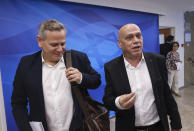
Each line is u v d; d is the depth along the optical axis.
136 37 1.01
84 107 0.90
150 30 3.80
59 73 0.94
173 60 4.12
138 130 1.09
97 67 2.91
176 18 4.58
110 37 3.07
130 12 3.36
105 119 0.95
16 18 2.09
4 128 1.51
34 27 2.24
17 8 2.09
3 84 2.03
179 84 4.93
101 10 2.90
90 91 2.84
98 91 2.95
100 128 0.90
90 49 2.81
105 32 2.99
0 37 1.99
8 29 2.04
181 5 4.26
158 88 1.07
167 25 4.36
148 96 1.07
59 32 0.81
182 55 4.89
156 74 1.07
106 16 2.98
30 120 0.93
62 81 0.94
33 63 0.94
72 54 0.98
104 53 3.01
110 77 1.11
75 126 0.90
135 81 1.08
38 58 0.95
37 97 0.89
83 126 0.92
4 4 1.99
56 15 2.42
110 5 2.96
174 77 4.27
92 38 2.82
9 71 2.07
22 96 0.95
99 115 0.92
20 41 2.14
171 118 1.13
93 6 2.79
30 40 2.22
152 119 1.09
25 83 0.91
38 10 2.26
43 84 0.92
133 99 0.89
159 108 1.04
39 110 0.90
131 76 1.08
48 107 0.92
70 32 2.56
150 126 1.08
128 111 1.05
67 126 0.94
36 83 0.89
